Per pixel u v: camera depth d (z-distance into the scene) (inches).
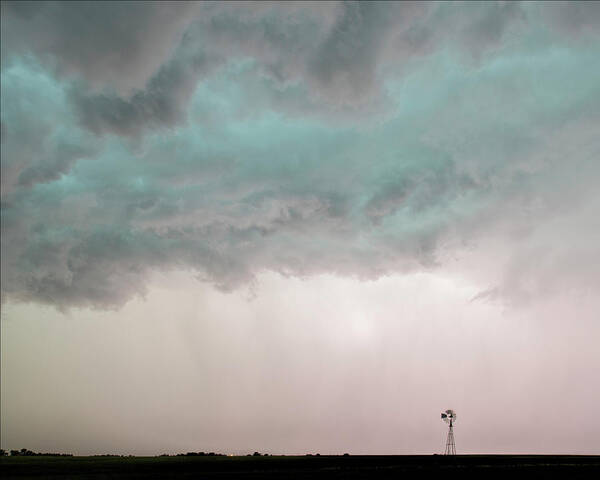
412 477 2169.0
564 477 2320.4
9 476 1754.4
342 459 2817.4
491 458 3011.8
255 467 2285.9
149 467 2169.0
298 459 2751.0
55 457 2741.1
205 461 2519.7
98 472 1935.3
